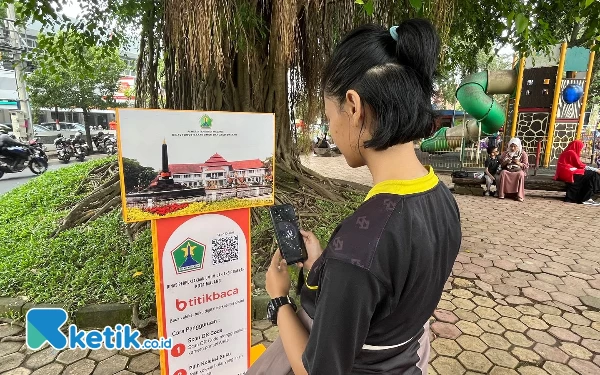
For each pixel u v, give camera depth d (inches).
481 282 134.3
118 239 139.6
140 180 52.5
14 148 357.4
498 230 200.8
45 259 125.2
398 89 26.7
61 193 204.2
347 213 180.1
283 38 120.8
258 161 62.6
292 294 99.0
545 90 392.2
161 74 178.9
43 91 562.6
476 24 199.9
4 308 101.1
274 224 43.7
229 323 66.4
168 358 61.4
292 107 193.5
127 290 106.2
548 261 154.9
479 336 101.0
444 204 30.2
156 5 155.1
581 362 91.0
